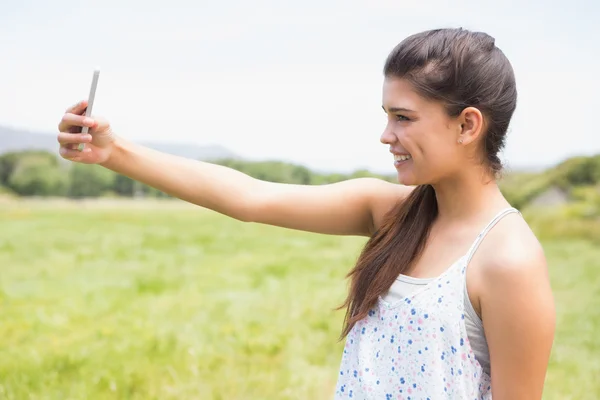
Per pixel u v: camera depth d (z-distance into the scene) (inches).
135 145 61.7
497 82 52.8
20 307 221.0
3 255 308.0
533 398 50.7
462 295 51.8
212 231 385.7
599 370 165.6
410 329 53.3
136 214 437.4
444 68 51.4
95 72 56.5
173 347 180.9
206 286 255.6
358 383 56.1
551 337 50.1
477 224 53.9
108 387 153.7
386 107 54.2
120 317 210.7
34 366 163.8
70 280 262.1
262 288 253.3
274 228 397.4
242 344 184.7
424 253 56.1
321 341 189.5
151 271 281.6
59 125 57.7
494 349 50.9
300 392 153.2
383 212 63.6
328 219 64.5
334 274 278.5
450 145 52.6
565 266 303.7
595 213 397.1
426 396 52.3
